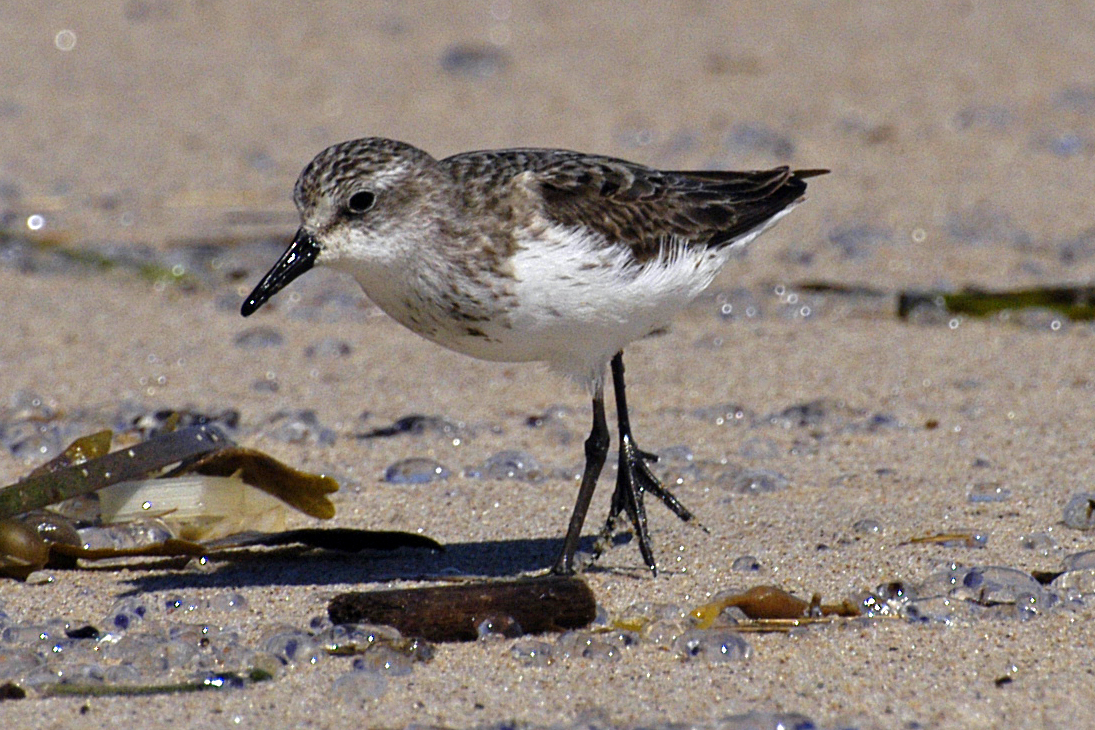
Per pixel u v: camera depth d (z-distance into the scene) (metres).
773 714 6.50
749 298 14.82
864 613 7.77
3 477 10.16
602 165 8.71
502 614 7.57
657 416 11.65
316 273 16.31
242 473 8.93
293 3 28.47
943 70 23.48
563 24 26.91
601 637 7.39
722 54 24.73
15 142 20.98
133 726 6.58
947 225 16.97
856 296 14.80
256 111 22.44
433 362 13.27
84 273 15.95
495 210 8.12
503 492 9.98
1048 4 27.12
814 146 20.14
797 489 9.90
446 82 23.61
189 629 7.60
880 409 11.68
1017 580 7.88
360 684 6.87
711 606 7.75
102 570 8.65
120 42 26.16
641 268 8.31
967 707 6.67
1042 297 14.42
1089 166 19.19
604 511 9.65
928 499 9.59
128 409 11.62
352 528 9.25
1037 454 10.48
